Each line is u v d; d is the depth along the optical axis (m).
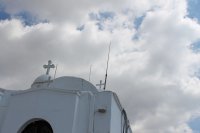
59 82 18.12
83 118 14.88
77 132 14.59
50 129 14.91
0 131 15.48
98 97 15.33
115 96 15.95
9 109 15.51
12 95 15.84
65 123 14.55
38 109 15.05
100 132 14.48
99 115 14.87
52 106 15.00
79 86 17.77
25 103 15.38
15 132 14.90
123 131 18.08
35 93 15.45
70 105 14.91
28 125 15.20
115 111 16.17
